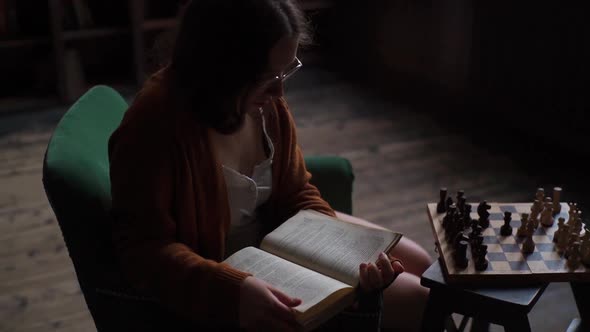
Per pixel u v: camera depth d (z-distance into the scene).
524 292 1.32
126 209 1.23
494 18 3.74
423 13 4.26
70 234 1.29
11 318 2.22
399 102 4.20
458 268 1.35
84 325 2.19
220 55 1.12
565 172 3.21
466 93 4.08
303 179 1.58
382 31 4.65
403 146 3.55
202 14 1.13
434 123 3.86
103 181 1.34
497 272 1.34
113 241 1.29
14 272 2.47
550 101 3.51
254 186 1.43
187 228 1.29
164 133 1.22
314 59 4.88
